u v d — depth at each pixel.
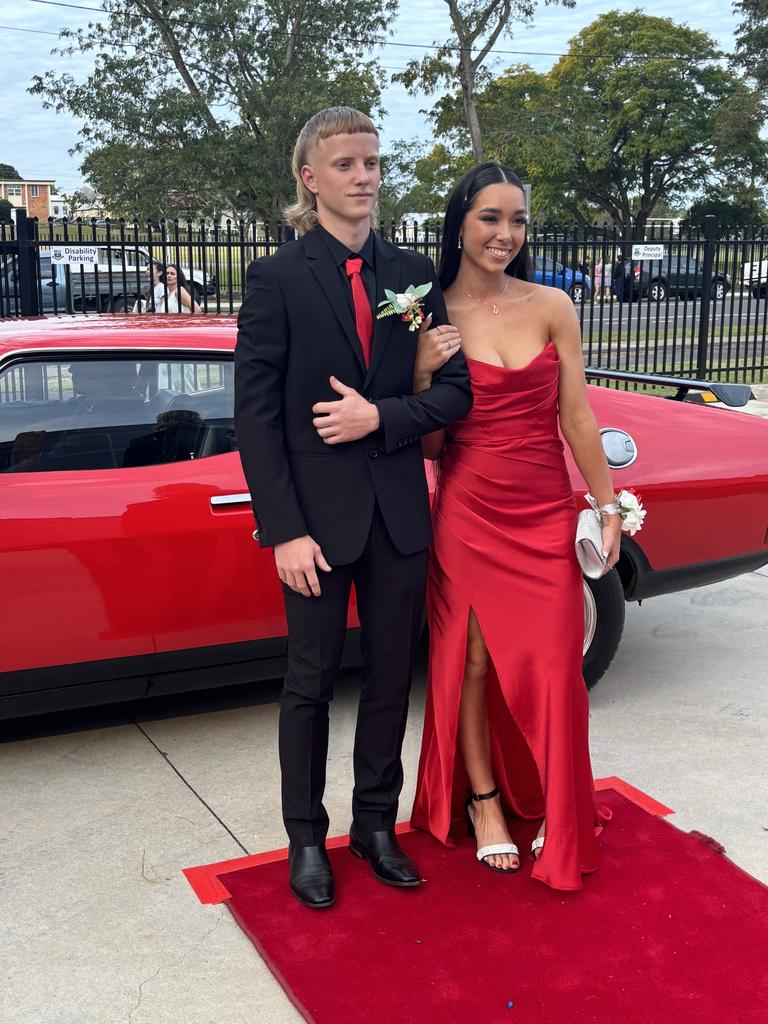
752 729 3.65
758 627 4.76
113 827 2.99
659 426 3.95
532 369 2.65
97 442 3.24
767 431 4.10
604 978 2.28
